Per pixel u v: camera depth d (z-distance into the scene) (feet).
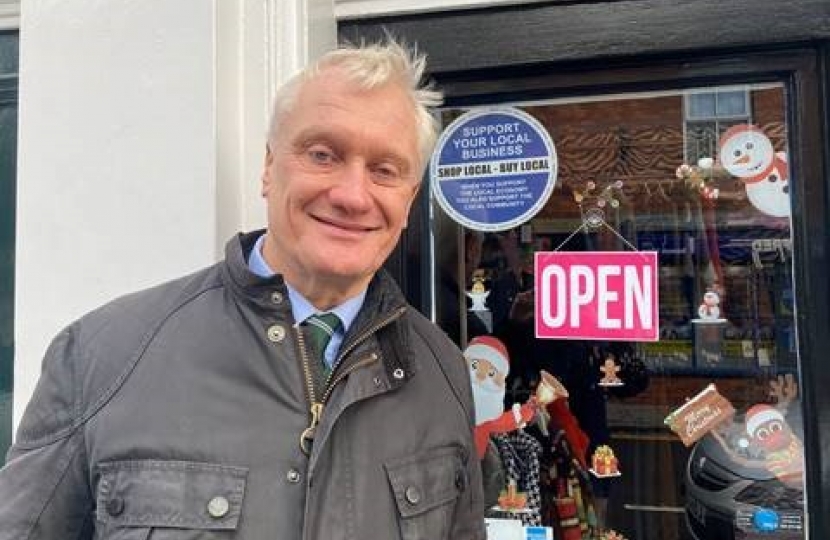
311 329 3.36
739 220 5.43
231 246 3.44
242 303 3.28
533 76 5.58
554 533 5.72
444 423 3.53
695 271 5.53
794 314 5.28
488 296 5.83
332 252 3.19
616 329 5.67
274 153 3.30
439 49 5.58
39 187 5.03
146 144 4.90
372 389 3.28
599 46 5.32
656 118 5.55
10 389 6.30
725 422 5.46
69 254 4.98
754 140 5.38
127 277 4.89
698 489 5.50
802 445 5.25
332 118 3.14
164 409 3.09
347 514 3.10
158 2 4.93
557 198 5.73
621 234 5.64
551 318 5.77
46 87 5.06
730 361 5.46
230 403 3.12
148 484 2.97
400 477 3.28
